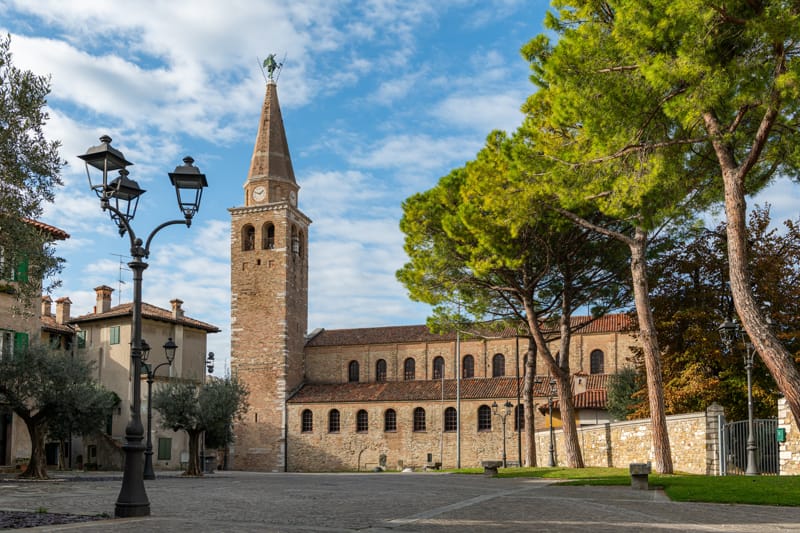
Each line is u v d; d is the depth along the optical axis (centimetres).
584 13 2109
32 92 1770
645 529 1227
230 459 7156
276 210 7444
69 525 1237
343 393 7031
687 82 1755
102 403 3522
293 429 7019
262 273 7394
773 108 1728
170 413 4147
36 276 1980
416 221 3528
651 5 1777
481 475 3556
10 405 3269
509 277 3394
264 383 7200
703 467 2917
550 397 5166
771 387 3650
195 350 6112
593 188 2194
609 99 1925
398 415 6694
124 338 5647
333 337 7650
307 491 2275
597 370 6397
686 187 2197
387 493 2147
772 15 1639
